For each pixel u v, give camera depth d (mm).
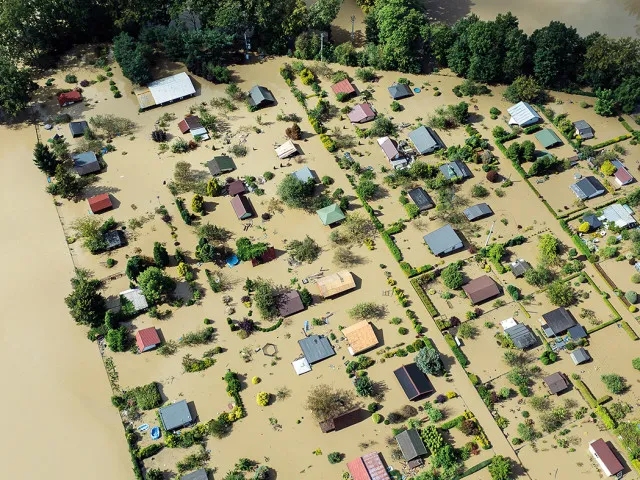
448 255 109625
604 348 98375
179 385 96188
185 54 139250
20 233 113312
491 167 120625
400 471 87625
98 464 89375
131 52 133500
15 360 98750
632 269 106625
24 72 130000
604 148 123625
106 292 105938
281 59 142750
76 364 98312
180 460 89438
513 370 95875
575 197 116688
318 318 102688
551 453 89062
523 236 111000
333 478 87625
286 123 130125
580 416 91938
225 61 141000
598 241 110312
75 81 137875
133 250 111125
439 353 98562
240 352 99312
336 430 91375
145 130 129000
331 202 116250
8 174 122188
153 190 119375
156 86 133250
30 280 107438
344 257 109438
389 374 96750
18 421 92875
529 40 131750
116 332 99500
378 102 133000
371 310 102750
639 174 119250
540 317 101750
